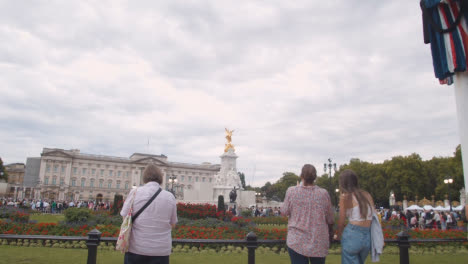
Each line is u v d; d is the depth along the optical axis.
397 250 14.69
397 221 22.95
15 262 10.45
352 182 5.63
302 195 5.39
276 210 53.19
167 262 4.99
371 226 5.49
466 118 6.68
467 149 6.59
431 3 7.06
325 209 5.36
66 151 121.25
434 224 28.09
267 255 13.30
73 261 10.87
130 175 129.75
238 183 58.19
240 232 16.88
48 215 42.84
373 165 84.94
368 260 12.37
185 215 24.30
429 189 74.62
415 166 73.88
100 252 13.06
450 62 6.81
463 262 12.31
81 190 121.75
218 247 14.27
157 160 131.62
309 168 5.53
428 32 7.56
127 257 4.93
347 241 5.39
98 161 126.25
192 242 6.27
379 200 83.06
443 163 70.00
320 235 5.20
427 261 12.48
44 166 117.50
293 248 5.18
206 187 56.88
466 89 6.76
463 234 17.20
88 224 18.95
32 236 6.29
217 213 24.62
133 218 4.96
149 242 4.82
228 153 59.97
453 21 6.84
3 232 15.62
